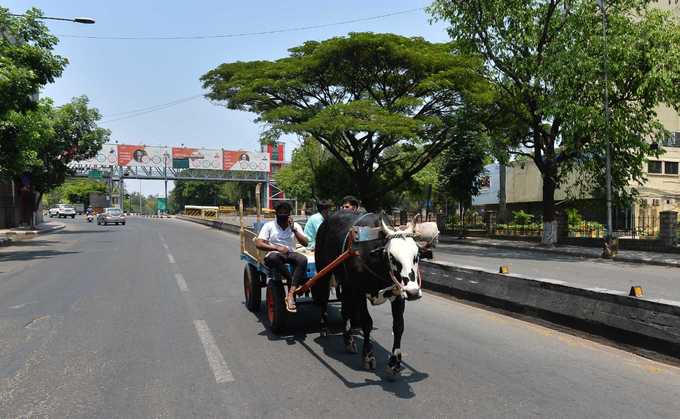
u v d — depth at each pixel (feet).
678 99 62.18
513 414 14.43
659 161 103.71
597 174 71.82
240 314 27.55
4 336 22.81
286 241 23.95
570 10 69.72
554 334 23.24
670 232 65.57
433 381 17.15
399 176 109.19
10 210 125.39
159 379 17.30
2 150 69.41
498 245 83.87
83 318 26.37
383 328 24.90
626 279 43.39
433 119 79.71
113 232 112.37
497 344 21.71
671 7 98.84
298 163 197.06
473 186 106.93
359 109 75.97
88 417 14.30
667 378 17.38
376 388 16.51
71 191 353.31
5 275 43.24
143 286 36.78
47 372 18.02
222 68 92.53
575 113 61.36
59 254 61.41
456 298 31.94
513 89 76.33
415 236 16.76
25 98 62.23
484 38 75.72
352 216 20.43
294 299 22.12
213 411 14.67
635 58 60.75
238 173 273.13
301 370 18.30
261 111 91.86
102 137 115.96
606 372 18.02
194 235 101.40
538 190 120.88
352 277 18.15
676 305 18.69
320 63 81.41
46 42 64.44
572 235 85.87
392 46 76.28
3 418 14.23
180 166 256.11
